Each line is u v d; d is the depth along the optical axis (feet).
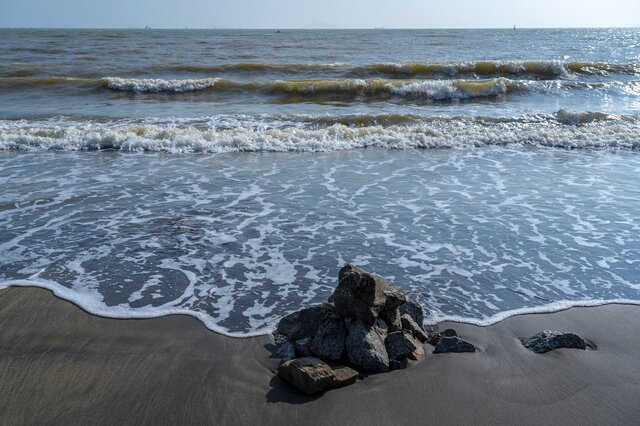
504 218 27.61
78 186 31.94
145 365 15.16
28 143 42.78
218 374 14.84
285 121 51.21
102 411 13.28
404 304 17.70
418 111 57.77
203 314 17.90
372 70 82.69
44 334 16.57
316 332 16.10
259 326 17.25
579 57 119.65
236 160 39.47
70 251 22.62
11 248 22.75
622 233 25.79
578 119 52.80
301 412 13.39
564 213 28.55
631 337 17.20
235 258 22.31
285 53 120.88
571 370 15.40
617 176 36.27
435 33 303.68
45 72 78.69
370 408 13.61
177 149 42.22
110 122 50.16
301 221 26.71
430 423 13.17
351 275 15.99
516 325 17.76
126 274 20.68
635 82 71.41
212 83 68.90
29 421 12.85
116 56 107.14
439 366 15.42
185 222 26.27
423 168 37.76
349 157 40.91
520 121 52.37
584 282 20.80
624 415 13.62
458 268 21.75
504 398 14.17
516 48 148.15
